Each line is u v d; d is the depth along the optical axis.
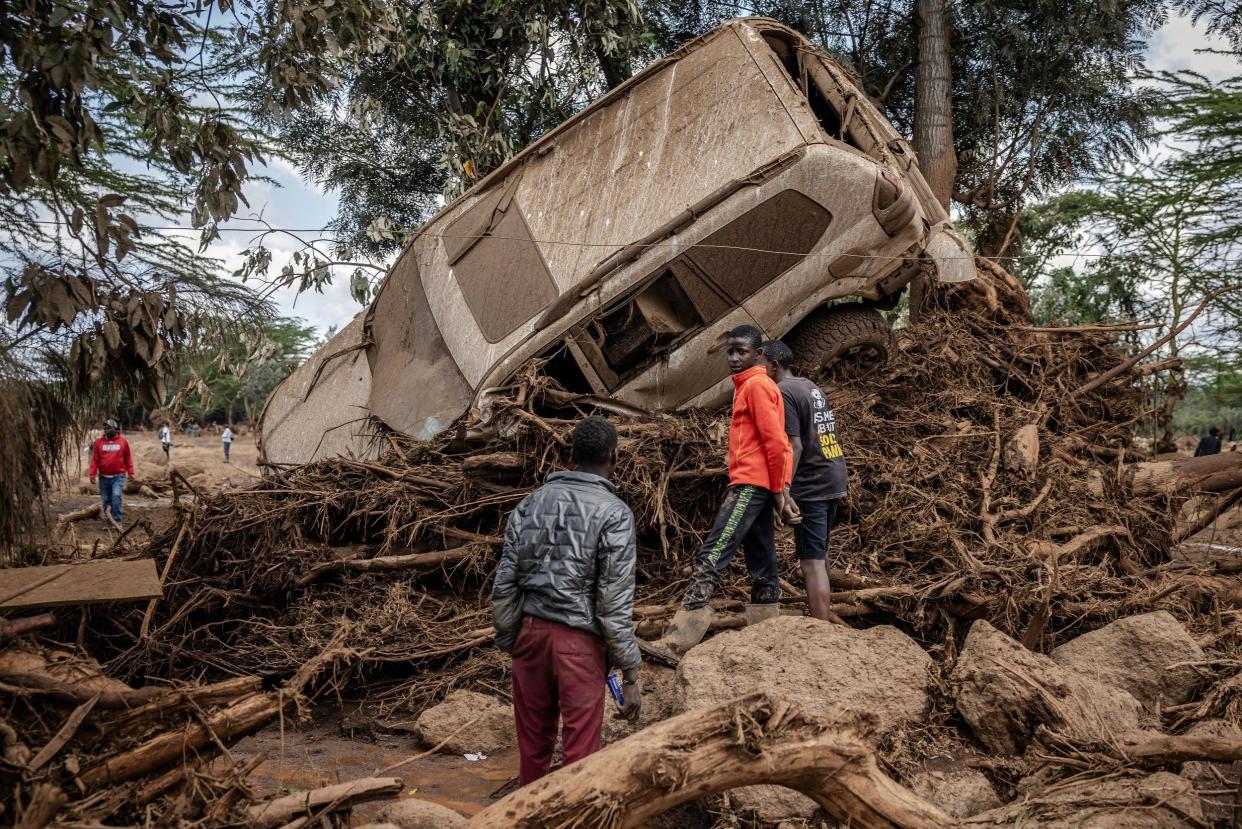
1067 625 4.91
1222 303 15.73
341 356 7.52
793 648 4.07
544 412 5.89
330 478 5.86
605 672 3.15
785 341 6.70
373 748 4.19
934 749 3.68
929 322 8.23
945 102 14.30
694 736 2.61
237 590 5.40
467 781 3.77
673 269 5.75
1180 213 16.66
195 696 3.04
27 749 2.67
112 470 11.73
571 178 6.45
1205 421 27.41
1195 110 16.67
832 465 4.58
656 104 6.39
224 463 22.64
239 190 4.87
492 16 12.41
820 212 5.89
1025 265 17.50
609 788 2.52
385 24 5.50
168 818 2.74
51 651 3.23
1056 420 7.36
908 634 4.89
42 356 3.97
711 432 5.57
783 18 14.93
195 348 4.45
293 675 4.76
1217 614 4.93
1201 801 3.14
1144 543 5.92
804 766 2.67
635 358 5.94
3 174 4.02
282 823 2.80
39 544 4.09
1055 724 3.51
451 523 5.64
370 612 5.13
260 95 5.55
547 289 5.98
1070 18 14.40
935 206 6.76
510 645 3.20
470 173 12.37
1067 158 15.78
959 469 6.04
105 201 3.97
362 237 15.52
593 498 3.11
